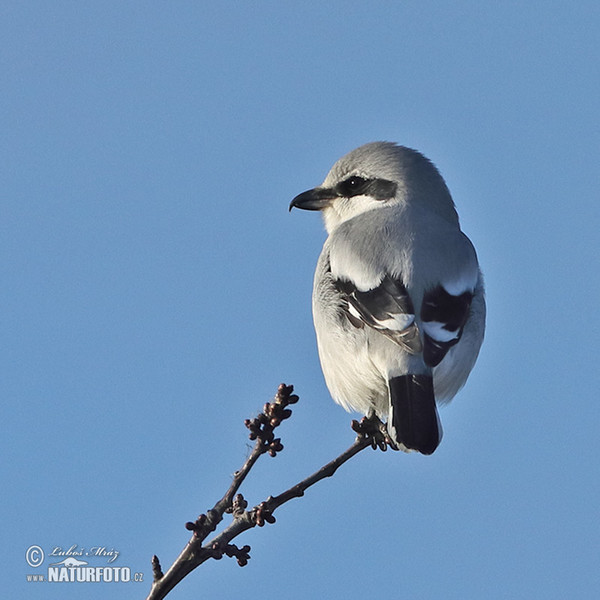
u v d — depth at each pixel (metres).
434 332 9.90
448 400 10.81
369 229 10.87
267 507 7.33
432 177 12.00
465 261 10.53
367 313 10.15
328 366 10.78
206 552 7.11
